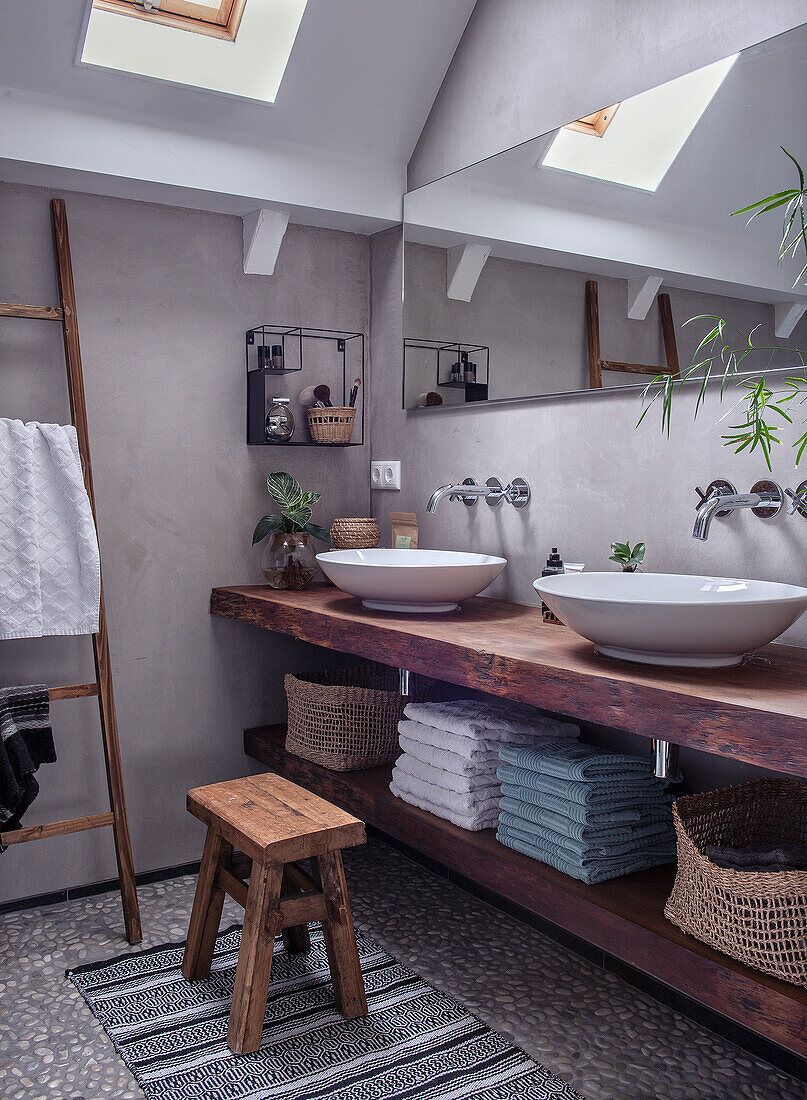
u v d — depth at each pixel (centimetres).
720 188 193
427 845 220
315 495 279
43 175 235
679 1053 186
